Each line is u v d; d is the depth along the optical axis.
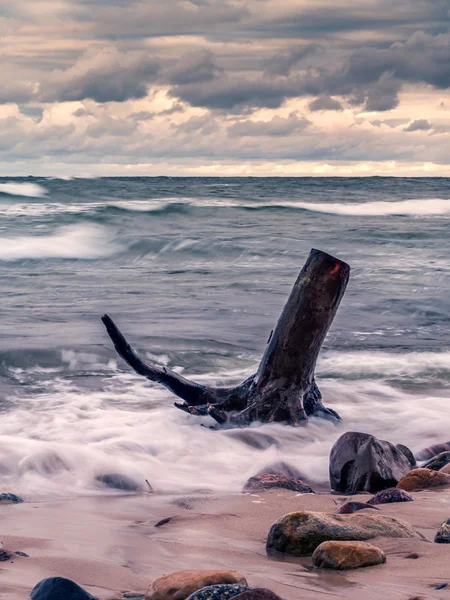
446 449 5.82
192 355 9.30
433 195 54.28
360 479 4.88
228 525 3.83
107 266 20.97
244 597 2.42
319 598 2.63
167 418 6.48
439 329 11.52
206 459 5.47
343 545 3.11
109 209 34.22
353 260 20.66
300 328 5.99
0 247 23.52
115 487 4.84
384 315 12.68
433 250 23.00
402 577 2.89
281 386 6.11
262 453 5.64
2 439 5.55
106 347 9.53
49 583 2.57
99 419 6.46
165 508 4.25
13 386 7.74
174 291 15.12
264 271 18.84
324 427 6.23
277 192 56.53
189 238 24.66
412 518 3.91
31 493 4.65
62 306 12.87
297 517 3.40
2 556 3.10
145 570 3.02
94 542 3.44
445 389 8.09
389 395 7.80
